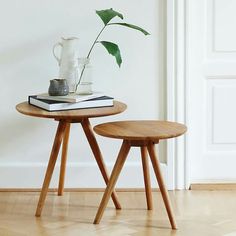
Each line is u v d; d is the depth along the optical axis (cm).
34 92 454
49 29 448
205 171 467
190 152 465
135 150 458
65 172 455
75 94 421
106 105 420
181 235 394
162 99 456
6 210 427
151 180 459
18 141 456
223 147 467
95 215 420
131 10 448
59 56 448
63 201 441
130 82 454
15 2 445
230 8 457
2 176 456
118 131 400
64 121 414
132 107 456
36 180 458
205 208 430
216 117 464
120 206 429
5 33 448
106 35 449
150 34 450
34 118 454
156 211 426
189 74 456
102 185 459
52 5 446
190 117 462
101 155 424
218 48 459
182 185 462
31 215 420
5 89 452
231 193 455
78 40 435
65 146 442
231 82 463
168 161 459
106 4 447
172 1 446
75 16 448
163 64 453
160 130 402
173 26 448
